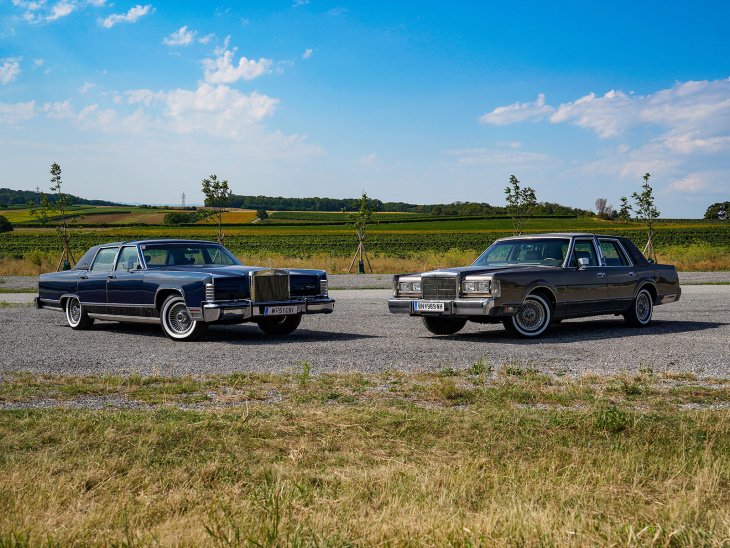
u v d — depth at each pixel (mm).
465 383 6305
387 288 21141
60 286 11719
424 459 3930
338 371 6898
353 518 2969
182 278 9625
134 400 5637
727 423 4637
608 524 2859
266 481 3443
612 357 7766
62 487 3354
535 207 33094
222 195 32562
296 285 10195
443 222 97625
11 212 117250
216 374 6836
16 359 7852
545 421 4730
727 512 3035
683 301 15664
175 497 3258
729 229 77625
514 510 2936
